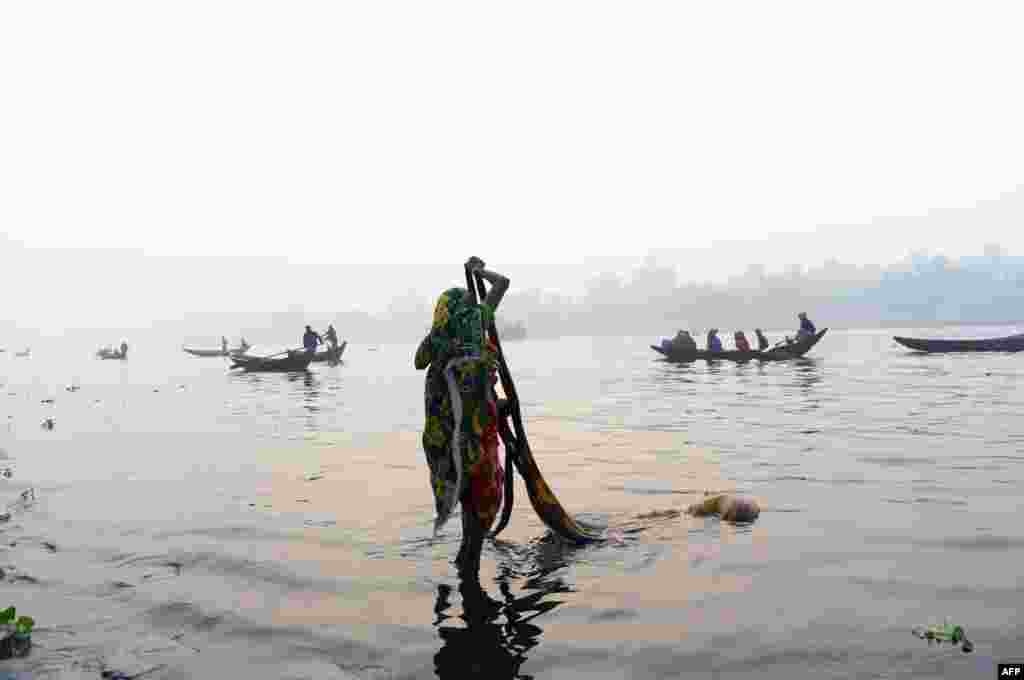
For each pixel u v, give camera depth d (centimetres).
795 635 285
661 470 642
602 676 257
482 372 400
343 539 445
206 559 407
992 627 286
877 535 418
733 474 613
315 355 2852
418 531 463
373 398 1479
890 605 313
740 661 264
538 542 433
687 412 1081
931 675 248
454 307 411
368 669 267
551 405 1255
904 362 2091
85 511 527
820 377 1648
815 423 909
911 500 501
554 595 339
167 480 643
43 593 355
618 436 862
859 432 823
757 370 1956
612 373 2048
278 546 431
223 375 2411
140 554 418
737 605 319
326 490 593
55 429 1027
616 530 450
